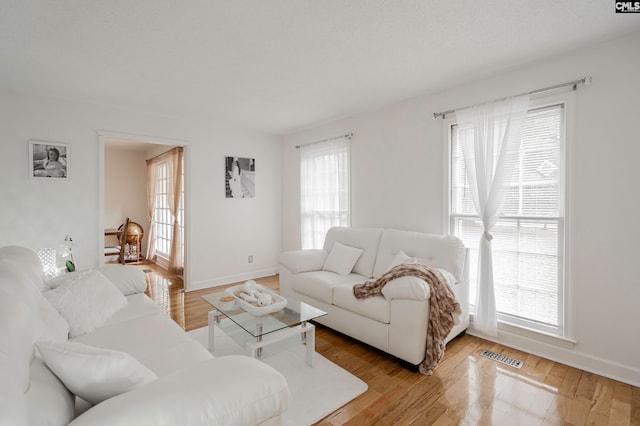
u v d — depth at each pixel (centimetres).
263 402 103
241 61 259
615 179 226
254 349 207
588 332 238
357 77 292
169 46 234
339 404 193
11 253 195
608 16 198
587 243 238
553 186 258
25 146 328
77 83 305
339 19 201
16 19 197
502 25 209
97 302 207
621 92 223
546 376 228
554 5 188
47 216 340
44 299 174
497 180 273
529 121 270
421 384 217
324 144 454
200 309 368
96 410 86
